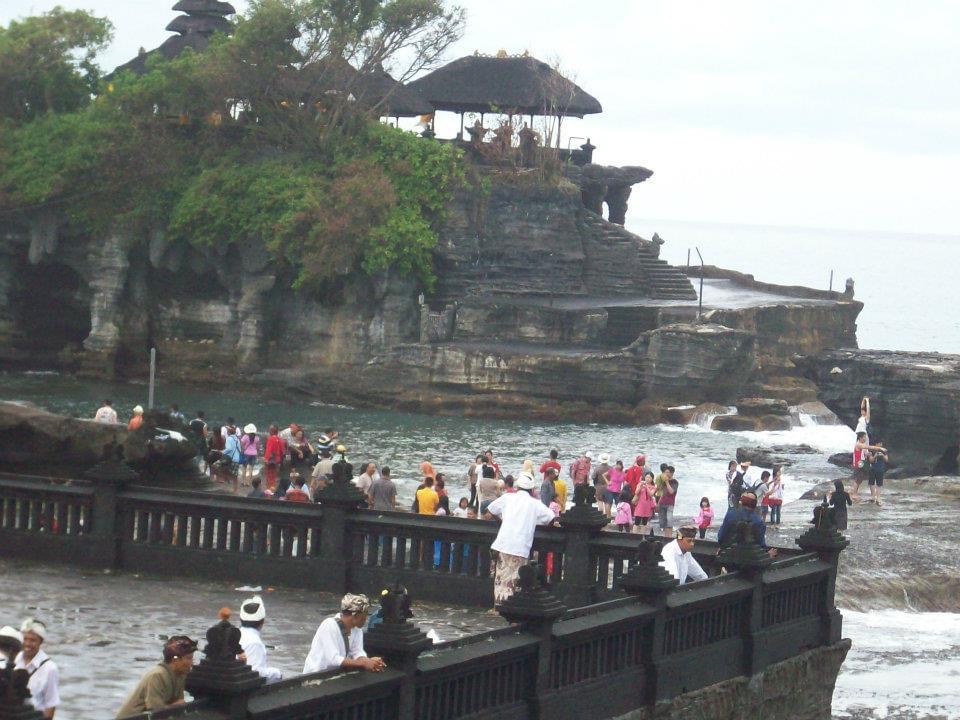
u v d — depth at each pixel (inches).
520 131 3570.4
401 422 2854.3
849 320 3444.9
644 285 3491.6
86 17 3821.4
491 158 3548.2
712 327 2974.9
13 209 3388.3
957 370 2140.7
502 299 3297.2
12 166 3435.0
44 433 1304.1
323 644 549.0
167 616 823.1
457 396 3038.9
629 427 2928.2
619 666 674.8
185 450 1395.2
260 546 912.3
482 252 3395.7
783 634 796.6
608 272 3484.3
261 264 3287.4
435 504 1150.3
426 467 1180.5
